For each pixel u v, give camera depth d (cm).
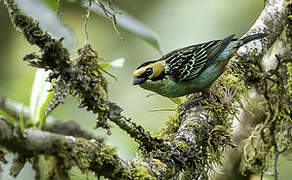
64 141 547
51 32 891
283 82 794
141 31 1035
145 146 686
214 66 902
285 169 1276
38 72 841
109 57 1581
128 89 1544
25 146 506
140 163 646
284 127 808
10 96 1356
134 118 1495
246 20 1529
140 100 1528
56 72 605
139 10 1631
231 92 860
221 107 841
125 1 1636
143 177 613
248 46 912
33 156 521
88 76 660
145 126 1423
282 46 893
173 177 689
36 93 833
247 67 895
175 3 1617
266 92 780
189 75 913
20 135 498
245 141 827
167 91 962
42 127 838
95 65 672
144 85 977
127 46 1600
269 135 779
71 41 892
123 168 601
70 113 1366
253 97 897
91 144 578
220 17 1555
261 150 784
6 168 812
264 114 892
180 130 771
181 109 864
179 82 929
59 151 540
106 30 1603
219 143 783
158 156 676
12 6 566
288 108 783
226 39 915
